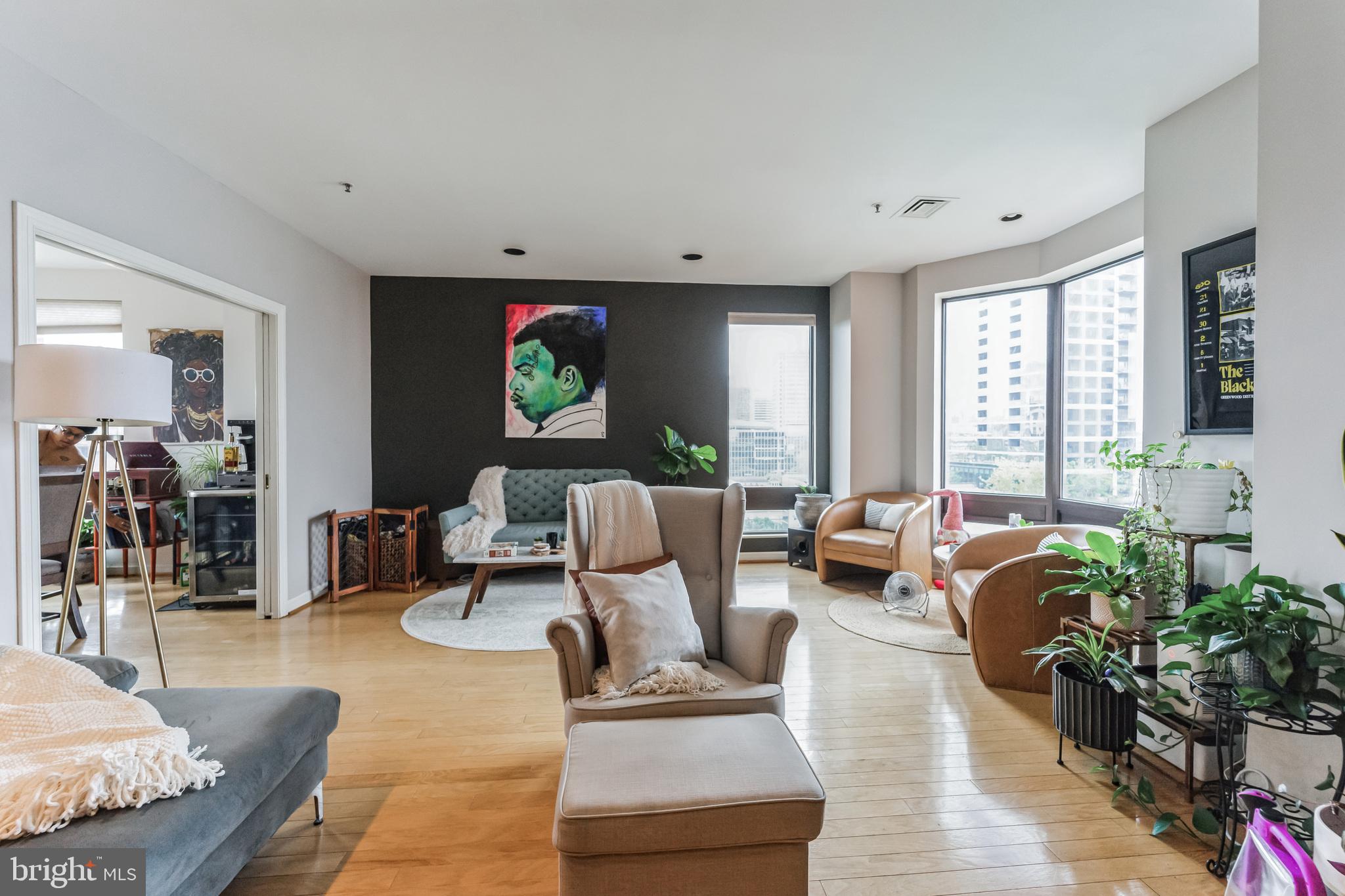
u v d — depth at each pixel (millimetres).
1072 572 2529
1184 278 2604
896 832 1887
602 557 2348
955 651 3508
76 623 3576
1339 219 1581
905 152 3115
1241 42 2230
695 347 5844
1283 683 1479
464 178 3418
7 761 1343
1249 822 1436
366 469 5391
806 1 2029
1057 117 2770
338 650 3518
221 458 5336
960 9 2068
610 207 3859
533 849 1814
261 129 2867
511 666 3281
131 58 2316
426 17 2102
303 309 4363
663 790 1376
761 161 3215
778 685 1983
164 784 1316
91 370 2148
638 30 2174
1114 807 2020
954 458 5184
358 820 1947
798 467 6031
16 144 2299
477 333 5613
